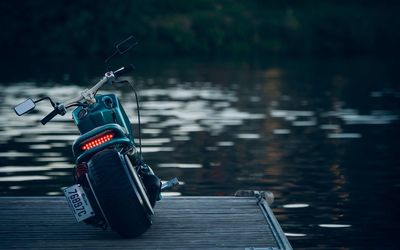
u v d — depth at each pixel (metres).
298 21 51.56
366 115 21.17
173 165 13.32
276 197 10.95
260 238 7.41
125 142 7.33
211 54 50.28
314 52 51.44
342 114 21.38
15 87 28.69
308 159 14.09
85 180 7.40
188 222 8.00
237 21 51.16
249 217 8.17
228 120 19.78
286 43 51.22
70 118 19.94
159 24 50.66
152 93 26.89
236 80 32.62
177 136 16.81
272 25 51.09
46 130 17.66
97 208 7.36
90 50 49.69
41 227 7.82
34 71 36.69
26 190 11.30
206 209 8.51
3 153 14.55
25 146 15.36
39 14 49.62
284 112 21.78
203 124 18.92
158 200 8.03
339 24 51.50
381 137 17.00
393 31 51.94
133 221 7.29
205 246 7.16
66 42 49.69
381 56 48.97
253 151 14.92
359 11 54.03
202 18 50.75
